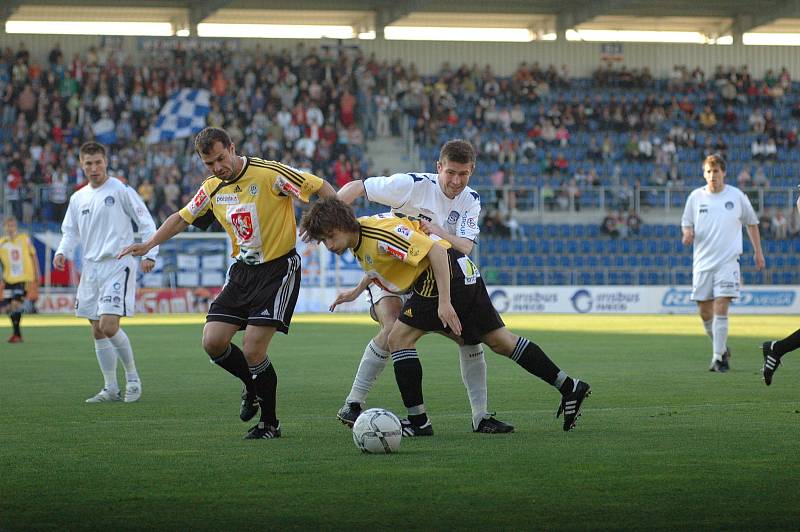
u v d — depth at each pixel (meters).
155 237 20.19
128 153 94.38
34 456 16.91
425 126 103.50
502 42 112.69
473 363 19.50
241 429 20.33
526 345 18.75
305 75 104.88
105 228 26.36
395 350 18.95
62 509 12.90
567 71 113.69
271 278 19.11
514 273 91.19
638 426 20.03
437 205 20.14
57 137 95.12
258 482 14.55
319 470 15.44
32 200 89.25
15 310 49.25
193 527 11.95
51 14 106.69
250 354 18.88
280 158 97.94
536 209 95.75
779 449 17.11
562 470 15.30
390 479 14.70
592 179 98.94
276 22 112.56
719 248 34.34
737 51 115.81
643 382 29.61
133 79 100.94
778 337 52.25
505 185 98.12
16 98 96.69
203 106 98.88
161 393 27.56
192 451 17.34
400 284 18.56
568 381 18.88
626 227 95.31
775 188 97.75
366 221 18.20
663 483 14.30
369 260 18.20
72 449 17.66
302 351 42.56
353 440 18.36
